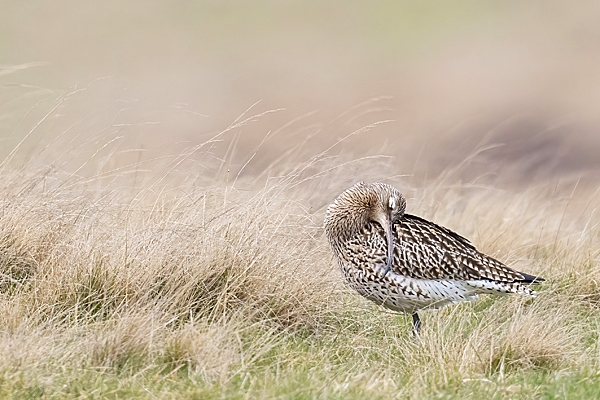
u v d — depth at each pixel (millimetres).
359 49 41750
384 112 35156
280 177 13992
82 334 10562
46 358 9750
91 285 11430
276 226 12719
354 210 12391
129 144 23953
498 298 13117
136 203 13477
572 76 39375
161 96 35562
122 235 12141
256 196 13391
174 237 12117
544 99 37562
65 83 34969
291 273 12086
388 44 42219
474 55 41062
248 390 9438
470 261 12016
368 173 16344
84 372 9719
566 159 32375
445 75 39594
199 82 37344
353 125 32781
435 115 36000
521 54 41062
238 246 12117
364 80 39094
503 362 10703
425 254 11984
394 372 10688
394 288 12117
